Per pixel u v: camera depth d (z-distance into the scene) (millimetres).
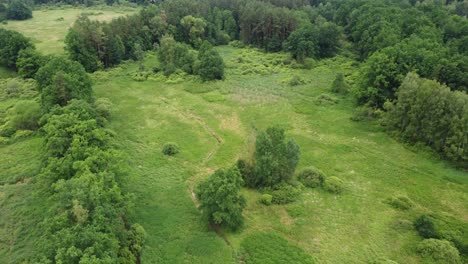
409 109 56312
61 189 33625
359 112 65188
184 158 54000
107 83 81562
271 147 45906
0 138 56031
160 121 65688
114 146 54875
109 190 35156
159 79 83875
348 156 54562
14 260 35344
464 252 36750
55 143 41250
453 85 63844
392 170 51031
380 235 39312
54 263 28094
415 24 88812
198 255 36281
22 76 79562
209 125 64438
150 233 38844
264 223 40875
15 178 47469
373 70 67562
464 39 79625
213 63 82875
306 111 68750
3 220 40562
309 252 36906
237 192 39219
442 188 47250
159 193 45625
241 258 36156
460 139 49750
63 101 58531
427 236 38562
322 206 43594
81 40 85125
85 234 28297
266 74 88188
